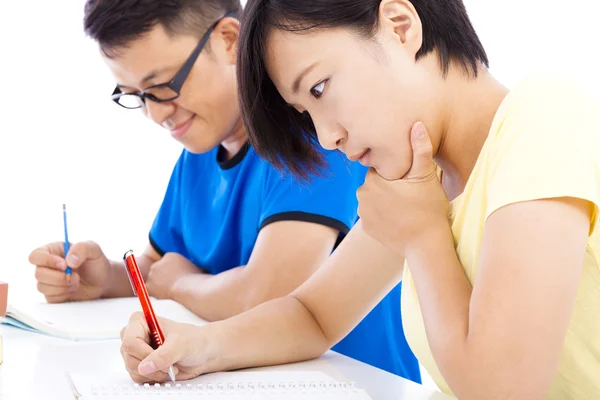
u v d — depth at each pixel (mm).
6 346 1051
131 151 3039
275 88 908
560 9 2510
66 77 2973
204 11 1358
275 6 796
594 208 718
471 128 848
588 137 727
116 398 788
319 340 1033
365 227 904
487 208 754
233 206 1499
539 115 740
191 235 1616
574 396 815
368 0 786
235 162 1501
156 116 1393
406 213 860
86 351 1027
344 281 1067
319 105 820
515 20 2549
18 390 831
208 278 1416
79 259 1471
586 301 775
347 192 1333
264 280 1306
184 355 869
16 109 2943
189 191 1638
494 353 707
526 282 697
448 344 756
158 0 1309
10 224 2945
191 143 1438
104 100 3000
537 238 699
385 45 799
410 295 958
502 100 842
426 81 821
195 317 1323
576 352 795
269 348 978
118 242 3033
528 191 707
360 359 1413
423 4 817
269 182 1393
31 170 2967
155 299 1473
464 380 733
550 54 2521
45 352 1019
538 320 695
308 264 1304
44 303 1443
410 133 831
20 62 2932
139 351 858
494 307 710
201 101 1385
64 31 2951
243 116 919
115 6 1297
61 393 821
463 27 844
